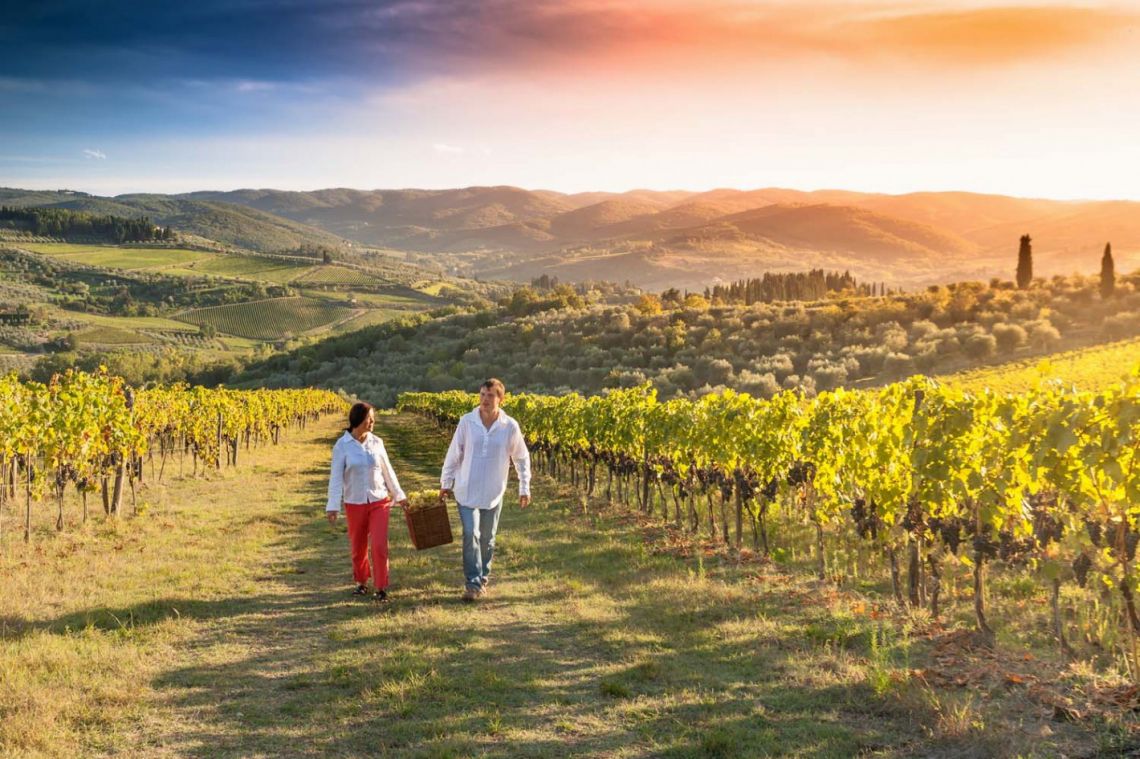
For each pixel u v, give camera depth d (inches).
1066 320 2881.4
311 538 447.2
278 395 1439.5
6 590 298.0
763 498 411.5
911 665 219.3
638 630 261.9
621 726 181.5
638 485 594.6
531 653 238.1
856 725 177.9
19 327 6505.9
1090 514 229.8
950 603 301.6
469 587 306.3
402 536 464.1
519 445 319.3
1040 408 240.4
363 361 4448.8
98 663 219.5
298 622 274.4
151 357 4862.2
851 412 358.3
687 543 433.7
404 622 270.5
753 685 207.0
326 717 186.4
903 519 291.4
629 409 595.5
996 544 247.6
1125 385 207.5
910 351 2723.9
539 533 476.7
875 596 315.6
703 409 489.7
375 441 317.4
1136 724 165.5
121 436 510.3
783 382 2652.6
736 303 4911.4
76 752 163.6
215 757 164.2
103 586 318.0
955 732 166.9
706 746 166.7
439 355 4136.3
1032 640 246.1
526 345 4040.4
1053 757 153.1
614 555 402.9
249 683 210.8
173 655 233.9
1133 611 206.1
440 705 194.7
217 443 841.5
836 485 345.4
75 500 581.6
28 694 190.4
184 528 468.8
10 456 450.3
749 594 310.8
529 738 174.4
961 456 263.3
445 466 316.8
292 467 897.5
